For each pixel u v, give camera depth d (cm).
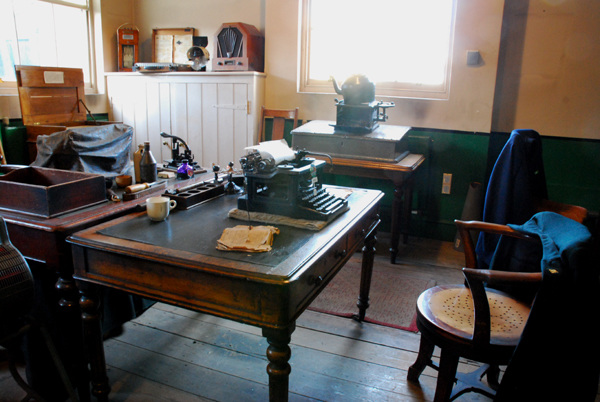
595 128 369
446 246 398
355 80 342
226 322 257
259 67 461
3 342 155
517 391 146
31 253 177
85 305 168
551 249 151
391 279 321
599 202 377
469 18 369
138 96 477
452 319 170
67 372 188
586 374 143
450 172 402
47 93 397
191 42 484
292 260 144
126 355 223
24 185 179
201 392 198
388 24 410
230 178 240
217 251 151
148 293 153
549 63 372
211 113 451
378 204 238
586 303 138
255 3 459
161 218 183
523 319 171
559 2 361
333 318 264
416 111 401
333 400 195
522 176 215
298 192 187
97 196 200
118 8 491
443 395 167
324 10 427
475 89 379
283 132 432
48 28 439
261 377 210
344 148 344
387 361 224
